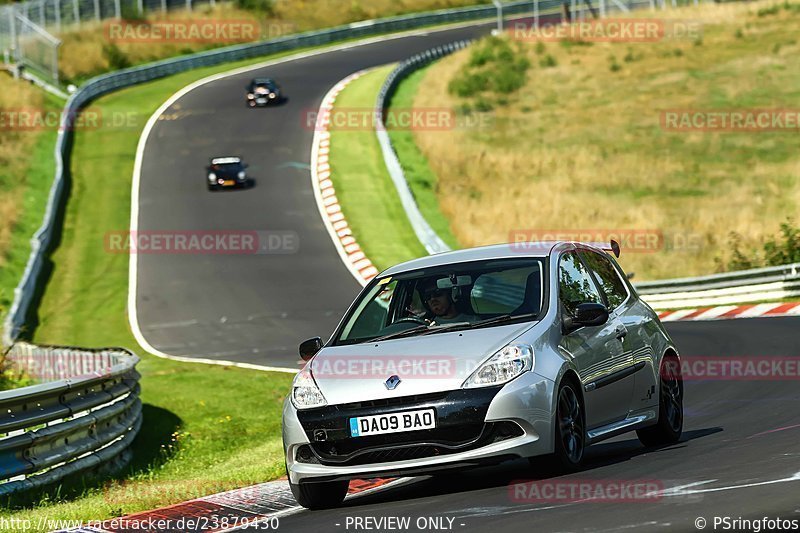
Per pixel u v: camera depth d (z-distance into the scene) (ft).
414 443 87.56
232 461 155.84
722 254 401.29
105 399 149.38
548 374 89.30
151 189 546.67
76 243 468.75
